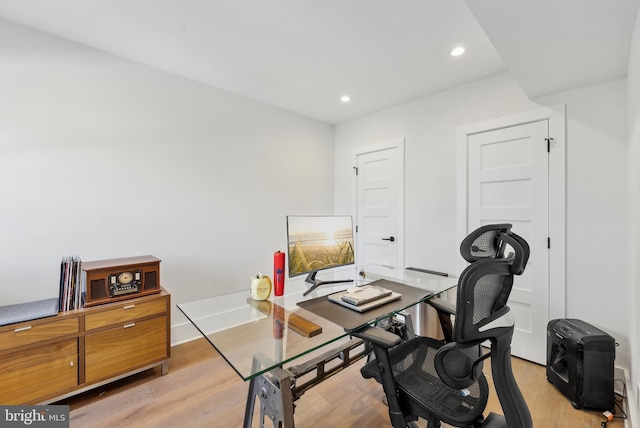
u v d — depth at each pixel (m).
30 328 1.65
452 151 2.80
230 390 1.97
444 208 2.86
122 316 1.96
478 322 1.07
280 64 2.40
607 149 2.02
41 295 2.02
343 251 2.04
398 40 2.04
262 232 3.28
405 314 1.85
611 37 1.51
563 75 1.93
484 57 2.26
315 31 1.95
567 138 2.17
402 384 1.22
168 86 2.57
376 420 1.69
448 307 1.66
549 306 2.24
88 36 2.04
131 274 2.04
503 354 1.11
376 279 2.13
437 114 2.92
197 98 2.75
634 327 1.59
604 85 2.03
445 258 2.85
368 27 1.90
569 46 1.60
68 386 1.76
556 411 1.74
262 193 3.28
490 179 2.55
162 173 2.56
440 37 2.01
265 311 1.52
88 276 1.87
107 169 2.28
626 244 1.95
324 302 1.61
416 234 3.09
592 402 1.73
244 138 3.11
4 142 1.89
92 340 1.85
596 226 2.06
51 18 1.85
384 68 2.44
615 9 1.30
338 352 1.66
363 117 3.65
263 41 2.08
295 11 1.75
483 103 2.60
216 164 2.90
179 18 1.84
